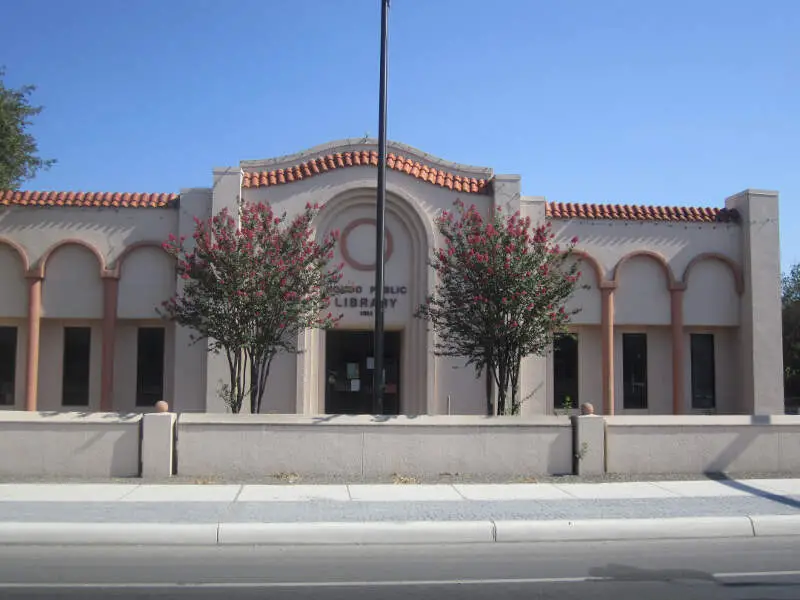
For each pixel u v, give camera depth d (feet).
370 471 45.16
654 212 69.82
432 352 59.82
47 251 64.34
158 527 32.07
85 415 44.39
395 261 65.26
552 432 46.62
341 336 67.87
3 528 31.68
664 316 69.15
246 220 52.06
